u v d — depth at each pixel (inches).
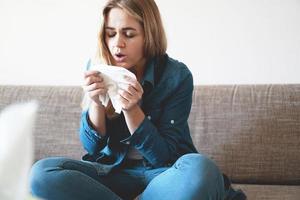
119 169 51.0
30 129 19.9
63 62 72.5
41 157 62.9
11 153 19.3
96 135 50.0
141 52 50.8
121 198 49.2
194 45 69.1
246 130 59.9
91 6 70.6
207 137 60.6
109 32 50.0
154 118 51.6
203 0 67.9
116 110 47.3
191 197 39.9
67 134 62.9
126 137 51.4
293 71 67.5
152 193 42.2
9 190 19.1
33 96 65.3
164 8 69.0
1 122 19.9
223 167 59.8
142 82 51.3
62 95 65.0
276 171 59.0
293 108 59.9
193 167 42.3
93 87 47.4
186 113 52.6
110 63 51.0
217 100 61.8
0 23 73.2
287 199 52.1
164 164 49.5
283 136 59.2
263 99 60.9
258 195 53.6
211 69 69.2
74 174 42.8
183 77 52.3
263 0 66.6
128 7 48.4
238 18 67.5
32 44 72.9
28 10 72.2
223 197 44.3
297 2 65.7
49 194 41.9
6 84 74.0
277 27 66.9
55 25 71.9
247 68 68.4
